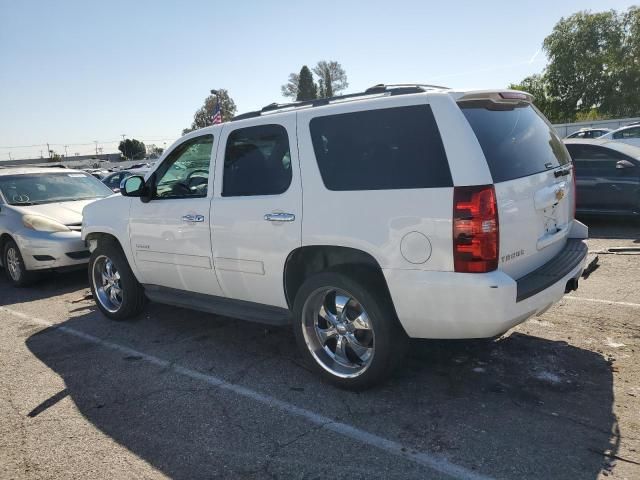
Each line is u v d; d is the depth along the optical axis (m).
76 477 2.92
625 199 8.77
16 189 8.32
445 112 3.20
